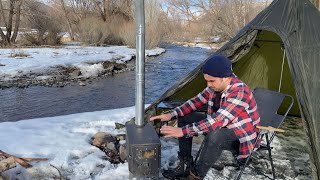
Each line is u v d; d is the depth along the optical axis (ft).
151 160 9.04
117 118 17.74
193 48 111.86
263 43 16.26
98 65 54.13
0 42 84.28
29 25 88.48
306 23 12.82
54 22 91.20
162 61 72.90
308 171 11.78
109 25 98.73
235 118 9.26
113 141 13.69
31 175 10.62
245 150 9.51
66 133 14.94
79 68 51.52
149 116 14.07
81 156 12.48
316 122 10.24
